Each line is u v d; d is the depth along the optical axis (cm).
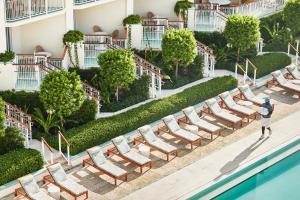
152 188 2408
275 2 4228
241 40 3481
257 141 2805
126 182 2450
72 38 3206
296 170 2622
